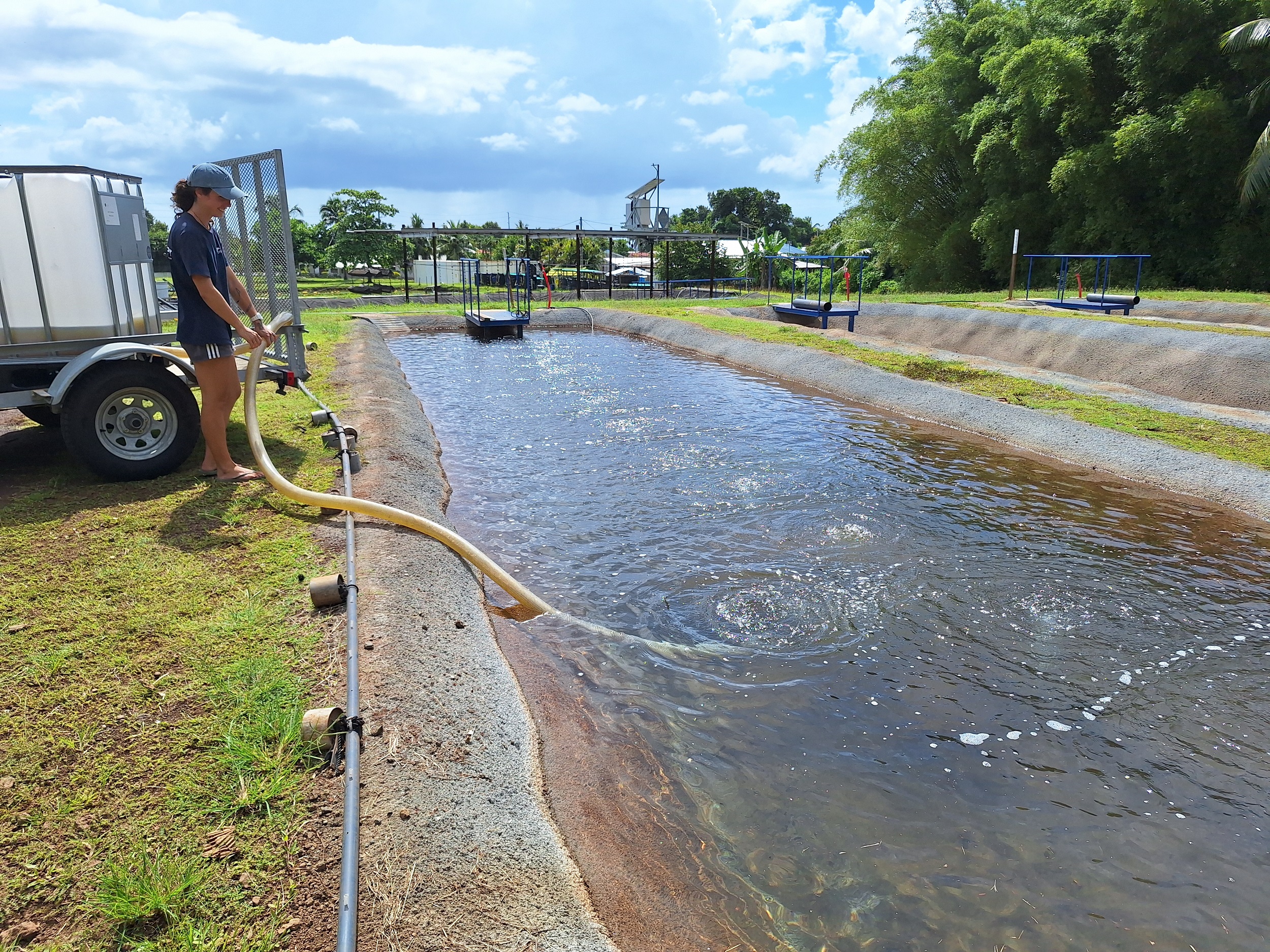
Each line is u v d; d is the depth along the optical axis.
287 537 4.95
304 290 44.19
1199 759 3.79
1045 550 6.21
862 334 20.38
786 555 6.11
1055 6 25.66
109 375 5.55
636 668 4.48
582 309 26.19
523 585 5.51
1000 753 3.81
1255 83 20.92
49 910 2.26
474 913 2.40
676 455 9.01
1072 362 14.17
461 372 15.34
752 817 3.32
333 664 3.55
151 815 2.63
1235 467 7.67
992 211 27.58
